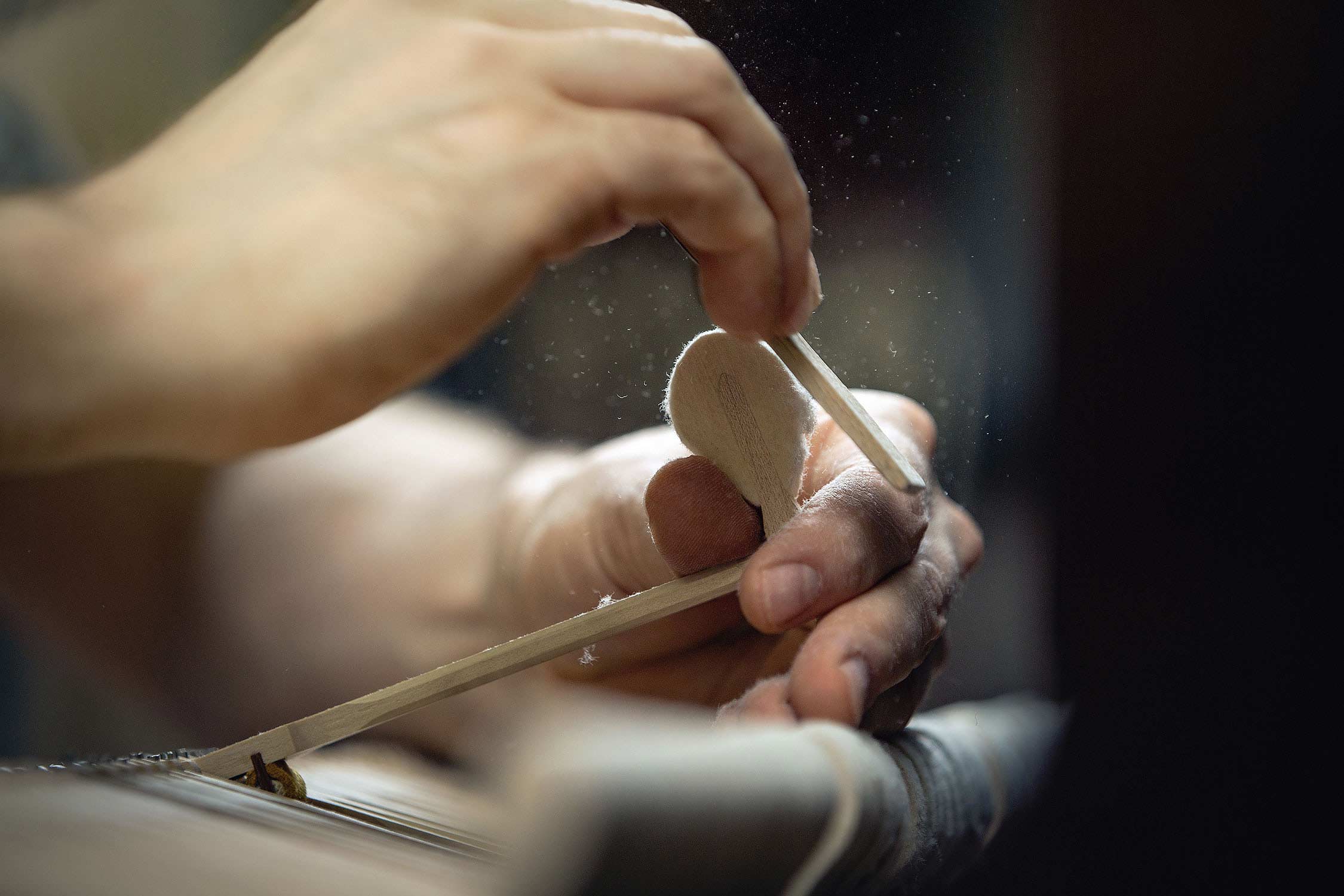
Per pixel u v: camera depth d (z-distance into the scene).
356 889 0.33
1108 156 1.00
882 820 0.39
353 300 0.45
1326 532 0.99
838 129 0.58
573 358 0.66
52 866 0.34
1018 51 0.66
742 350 0.48
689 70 0.46
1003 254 0.67
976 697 0.70
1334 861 0.92
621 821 0.26
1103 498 1.00
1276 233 1.02
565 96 0.46
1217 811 0.93
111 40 0.60
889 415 0.55
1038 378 0.83
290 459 0.68
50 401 0.44
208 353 0.44
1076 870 0.86
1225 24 1.00
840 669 0.46
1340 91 1.00
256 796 0.44
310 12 0.48
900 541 0.49
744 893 0.32
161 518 0.65
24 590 0.64
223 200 0.45
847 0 0.58
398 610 0.66
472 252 0.45
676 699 0.56
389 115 0.46
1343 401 1.01
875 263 0.60
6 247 0.44
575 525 0.59
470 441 0.71
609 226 0.46
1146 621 0.99
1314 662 0.97
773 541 0.47
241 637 0.66
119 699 0.65
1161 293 1.01
